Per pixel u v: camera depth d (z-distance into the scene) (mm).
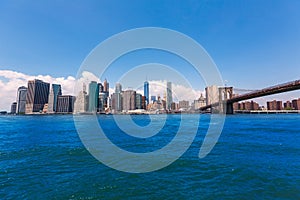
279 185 9133
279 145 19406
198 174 10914
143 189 8922
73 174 11078
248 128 38125
